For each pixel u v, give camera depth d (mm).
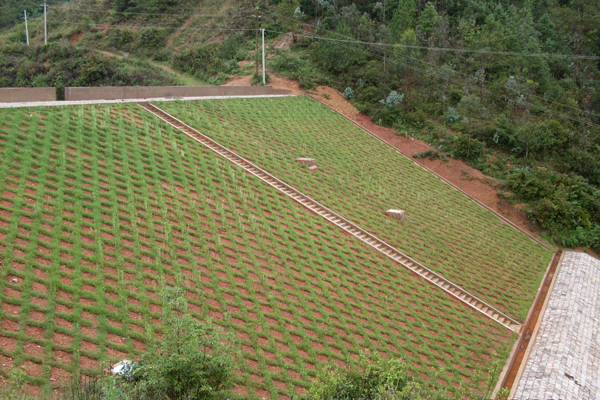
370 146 36250
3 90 21875
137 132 23359
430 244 26609
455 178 36438
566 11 55062
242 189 23062
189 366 10359
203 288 16109
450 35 52156
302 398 13602
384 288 20984
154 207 18828
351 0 56719
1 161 17125
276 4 58875
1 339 11500
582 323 22547
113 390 9508
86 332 12719
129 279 14961
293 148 30812
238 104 33406
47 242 14766
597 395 17562
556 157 39500
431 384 16625
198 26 61000
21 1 77125
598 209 35250
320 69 45281
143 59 55406
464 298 23266
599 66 52188
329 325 17375
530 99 43781
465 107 41531
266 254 19391
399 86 44312
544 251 31578
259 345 15016
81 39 60500
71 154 19391
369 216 26609
